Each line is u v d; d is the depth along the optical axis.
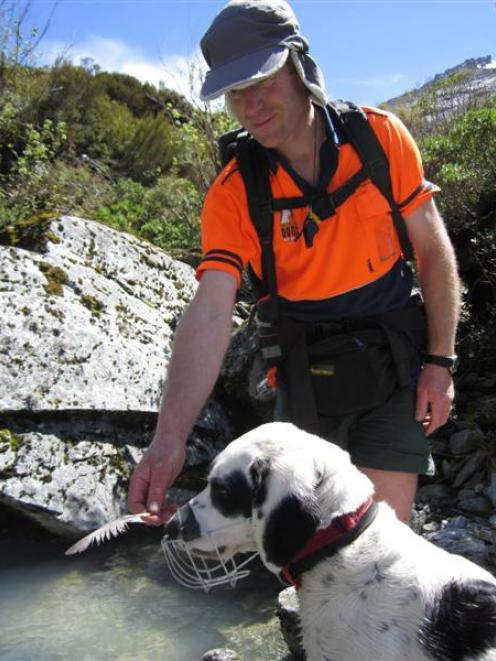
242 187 2.86
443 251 2.91
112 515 4.26
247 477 2.27
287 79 2.72
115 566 4.07
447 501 4.40
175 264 5.86
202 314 2.74
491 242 5.66
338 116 2.85
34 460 4.18
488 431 4.81
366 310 2.91
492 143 6.50
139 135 13.70
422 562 2.24
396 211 2.86
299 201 2.81
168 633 3.45
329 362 2.92
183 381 2.64
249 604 3.69
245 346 5.18
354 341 2.89
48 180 9.12
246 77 2.61
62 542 4.27
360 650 2.19
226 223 2.86
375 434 2.93
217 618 3.57
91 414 4.48
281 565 2.23
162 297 5.56
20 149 10.44
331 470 2.28
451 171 6.14
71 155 12.09
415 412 2.93
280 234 2.85
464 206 6.03
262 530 2.24
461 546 3.82
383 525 2.31
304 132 2.80
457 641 2.11
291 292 2.92
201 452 4.76
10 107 10.59
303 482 2.21
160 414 2.62
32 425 4.32
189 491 4.54
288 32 2.69
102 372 4.63
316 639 2.28
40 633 3.44
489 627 2.11
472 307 5.74
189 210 8.48
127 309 5.17
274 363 3.02
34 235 5.19
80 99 14.09
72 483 4.21
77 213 8.12
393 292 2.93
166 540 2.46
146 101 17.61
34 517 4.13
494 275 5.57
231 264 2.81
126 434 4.60
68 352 4.59
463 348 5.37
